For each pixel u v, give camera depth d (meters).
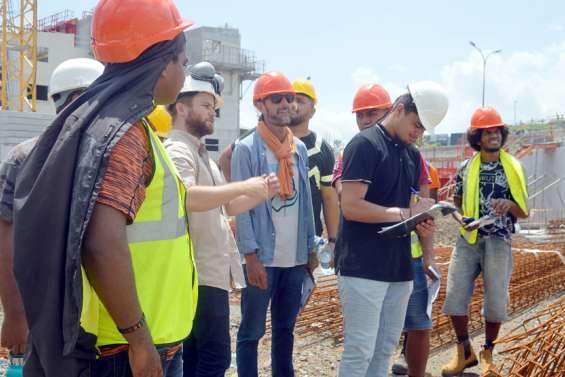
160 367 1.79
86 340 1.76
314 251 4.38
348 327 3.40
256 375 3.95
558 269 8.98
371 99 4.95
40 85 37.41
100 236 1.63
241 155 4.03
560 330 3.94
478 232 5.00
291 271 4.17
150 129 1.96
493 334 5.02
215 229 3.38
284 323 4.21
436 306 6.27
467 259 5.00
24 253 1.68
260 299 3.92
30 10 32.94
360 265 3.34
